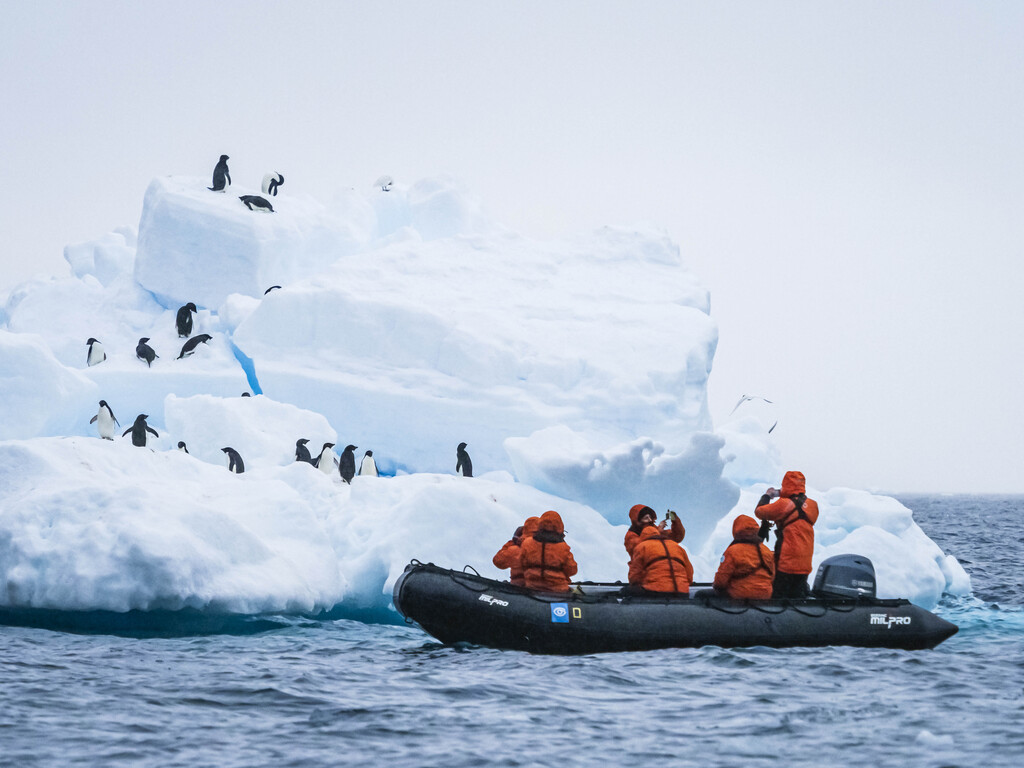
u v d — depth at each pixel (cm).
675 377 2238
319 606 1184
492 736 682
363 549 1273
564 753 645
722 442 1336
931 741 670
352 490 1391
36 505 1098
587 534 1291
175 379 2334
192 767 609
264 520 1237
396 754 641
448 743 666
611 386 2203
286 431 2042
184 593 1048
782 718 732
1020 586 1981
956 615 1454
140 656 948
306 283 2464
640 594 992
